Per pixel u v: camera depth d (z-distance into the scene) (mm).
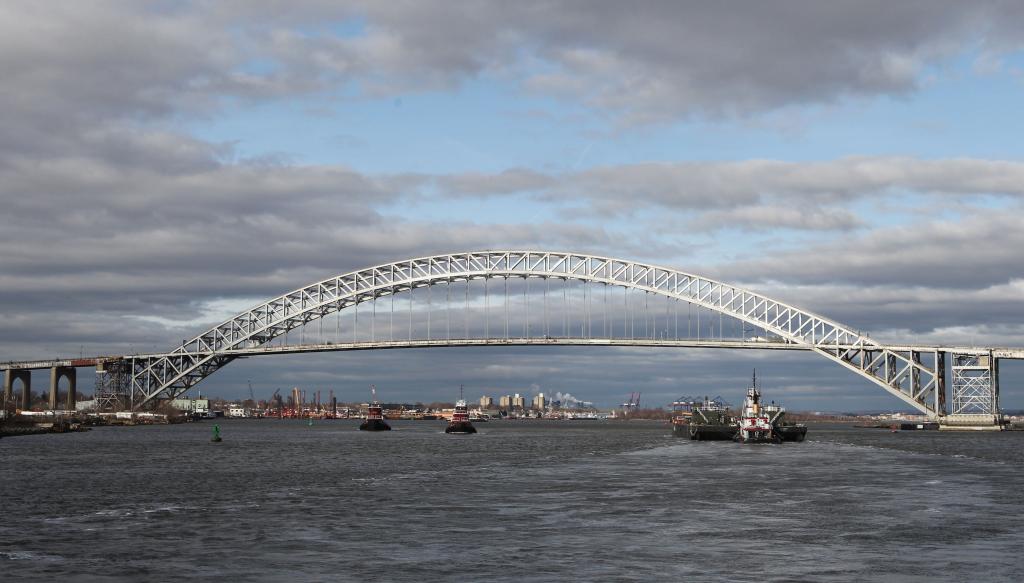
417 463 102000
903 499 62531
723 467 94062
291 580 36781
